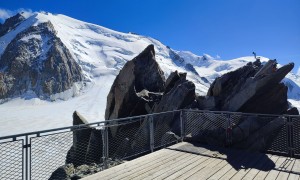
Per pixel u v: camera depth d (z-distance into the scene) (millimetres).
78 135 13836
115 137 15188
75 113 17938
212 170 7547
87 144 13945
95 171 9102
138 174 7230
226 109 13078
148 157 8750
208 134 10773
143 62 19344
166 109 14742
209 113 11492
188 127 11844
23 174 6305
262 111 12820
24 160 6434
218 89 14125
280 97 12859
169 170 7531
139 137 13477
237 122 11023
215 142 10453
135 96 16859
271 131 10289
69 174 9305
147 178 6945
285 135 9734
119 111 16953
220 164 8062
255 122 10820
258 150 10109
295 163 8203
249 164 8086
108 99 18688
